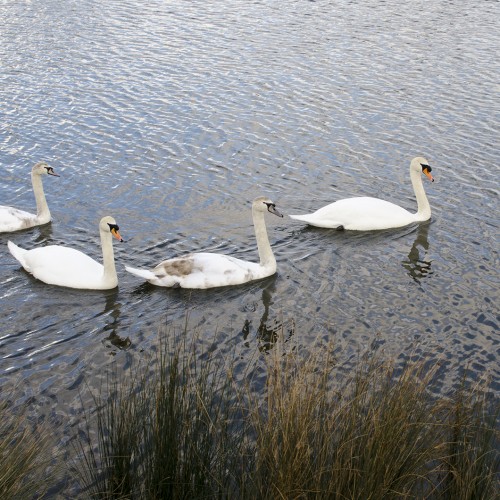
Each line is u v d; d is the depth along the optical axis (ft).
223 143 73.00
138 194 63.62
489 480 28.86
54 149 71.46
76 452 34.99
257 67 92.02
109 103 81.46
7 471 28.58
